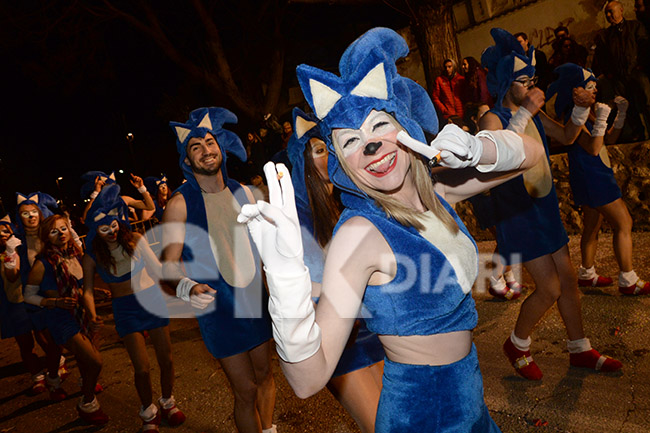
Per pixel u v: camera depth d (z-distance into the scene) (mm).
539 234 3008
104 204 3637
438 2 8688
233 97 14242
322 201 2115
